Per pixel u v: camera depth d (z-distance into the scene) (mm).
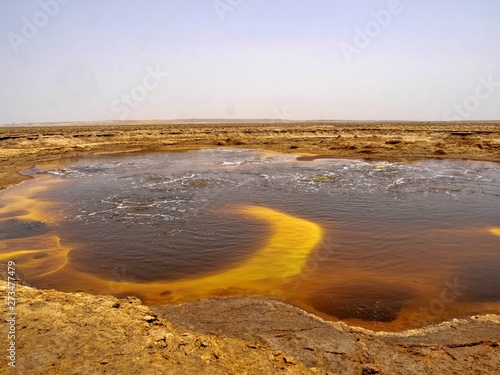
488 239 10883
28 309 5203
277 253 9891
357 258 9469
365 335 5688
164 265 9203
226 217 13508
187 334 5086
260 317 6098
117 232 11922
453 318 6508
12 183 21047
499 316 6488
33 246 10711
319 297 7359
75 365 4098
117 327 4980
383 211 14250
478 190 18125
